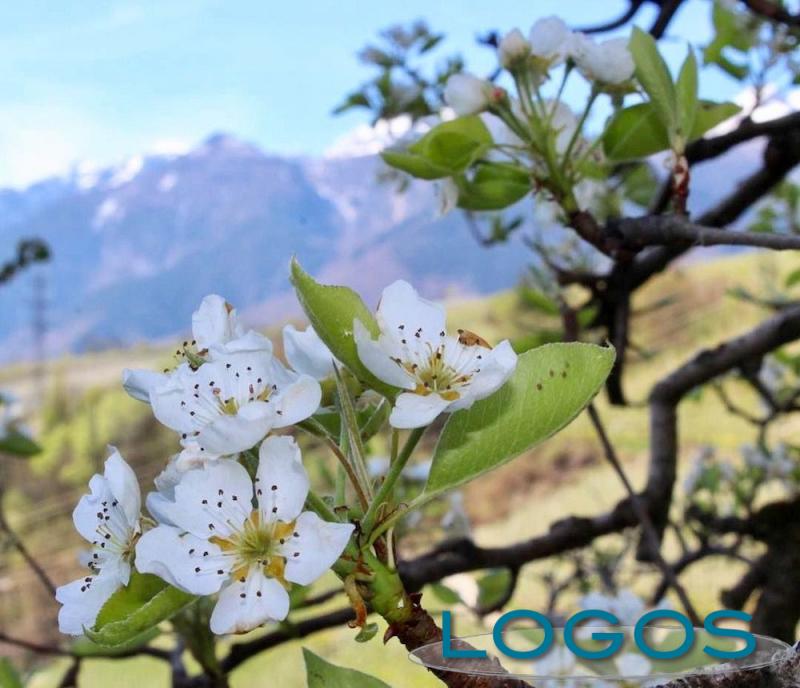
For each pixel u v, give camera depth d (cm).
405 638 135
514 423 138
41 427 2512
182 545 129
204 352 145
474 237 360
